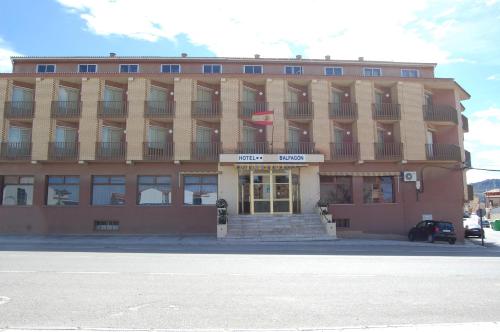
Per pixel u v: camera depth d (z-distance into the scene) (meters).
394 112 28.06
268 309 6.77
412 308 6.92
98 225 26.30
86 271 10.49
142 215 26.25
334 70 31.98
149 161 26.36
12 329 5.55
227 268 11.33
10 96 26.86
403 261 13.41
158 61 30.91
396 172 27.97
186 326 5.80
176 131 26.56
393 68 32.62
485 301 7.47
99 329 5.59
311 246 20.03
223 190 26.61
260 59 31.16
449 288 8.63
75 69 30.72
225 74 27.36
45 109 26.44
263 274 10.27
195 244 20.97
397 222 27.45
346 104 27.86
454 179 28.69
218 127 27.92
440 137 30.31
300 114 27.42
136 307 6.82
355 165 27.67
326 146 27.22
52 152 25.98
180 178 26.67
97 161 26.14
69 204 26.44
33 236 24.89
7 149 26.09
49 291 7.97
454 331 5.60
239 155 25.66
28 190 26.62
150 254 15.11
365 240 24.42
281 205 27.03
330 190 27.78
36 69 30.64
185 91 27.05
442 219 28.08
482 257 15.20
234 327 5.77
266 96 27.50
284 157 25.91
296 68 31.77
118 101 26.75
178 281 9.18
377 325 5.90
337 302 7.29
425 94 29.91
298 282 9.16
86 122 26.42
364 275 10.22
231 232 23.97
